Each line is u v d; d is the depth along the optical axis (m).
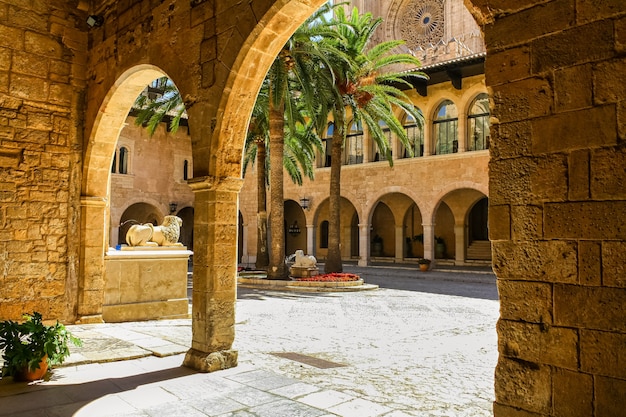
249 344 8.54
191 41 7.34
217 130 6.78
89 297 10.02
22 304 9.38
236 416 4.89
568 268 3.18
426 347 8.46
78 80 10.20
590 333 3.06
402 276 23.75
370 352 8.05
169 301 11.23
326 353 7.94
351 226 33.78
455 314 12.29
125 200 27.48
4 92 9.27
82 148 10.20
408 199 30.34
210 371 6.55
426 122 25.59
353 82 19.86
